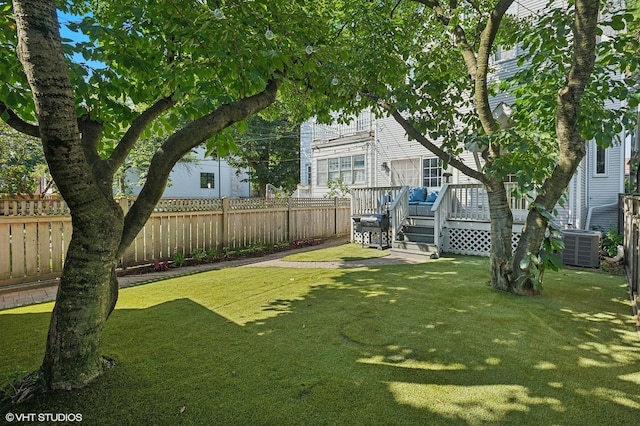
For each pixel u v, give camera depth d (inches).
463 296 192.7
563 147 175.8
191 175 911.7
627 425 83.3
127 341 133.6
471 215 337.1
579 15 154.5
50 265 241.8
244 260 328.5
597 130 165.5
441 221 336.5
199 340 134.8
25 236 231.0
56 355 99.3
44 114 81.6
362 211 430.3
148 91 147.9
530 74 193.8
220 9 132.0
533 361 116.1
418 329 145.3
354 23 227.8
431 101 218.8
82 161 91.0
